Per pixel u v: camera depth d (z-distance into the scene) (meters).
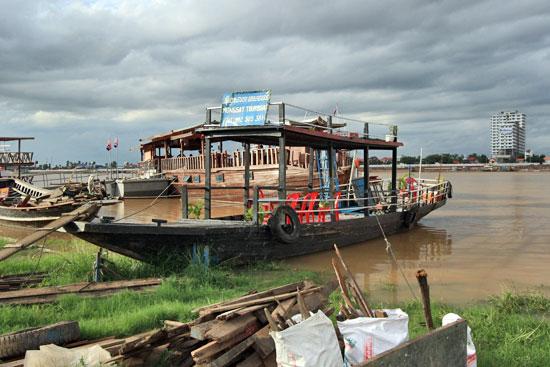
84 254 10.50
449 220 21.38
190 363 4.80
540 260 12.41
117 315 6.87
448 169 129.75
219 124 11.95
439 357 4.21
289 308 4.93
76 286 8.05
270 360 4.43
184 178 35.69
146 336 4.91
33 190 22.17
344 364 4.35
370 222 15.44
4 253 8.05
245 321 4.62
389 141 17.25
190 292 8.27
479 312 7.49
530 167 125.62
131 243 9.66
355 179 19.14
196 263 9.93
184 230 9.80
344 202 18.75
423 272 4.82
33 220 17.77
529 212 24.16
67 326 5.57
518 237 16.25
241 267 11.16
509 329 6.65
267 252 11.62
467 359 4.67
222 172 30.98
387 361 3.78
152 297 7.99
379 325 4.34
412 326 6.57
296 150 26.91
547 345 5.91
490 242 15.34
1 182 25.75
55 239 15.50
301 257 12.68
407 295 8.95
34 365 4.41
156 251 10.05
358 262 12.25
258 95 11.68
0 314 6.53
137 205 31.89
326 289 5.68
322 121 20.55
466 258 12.77
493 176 85.81
